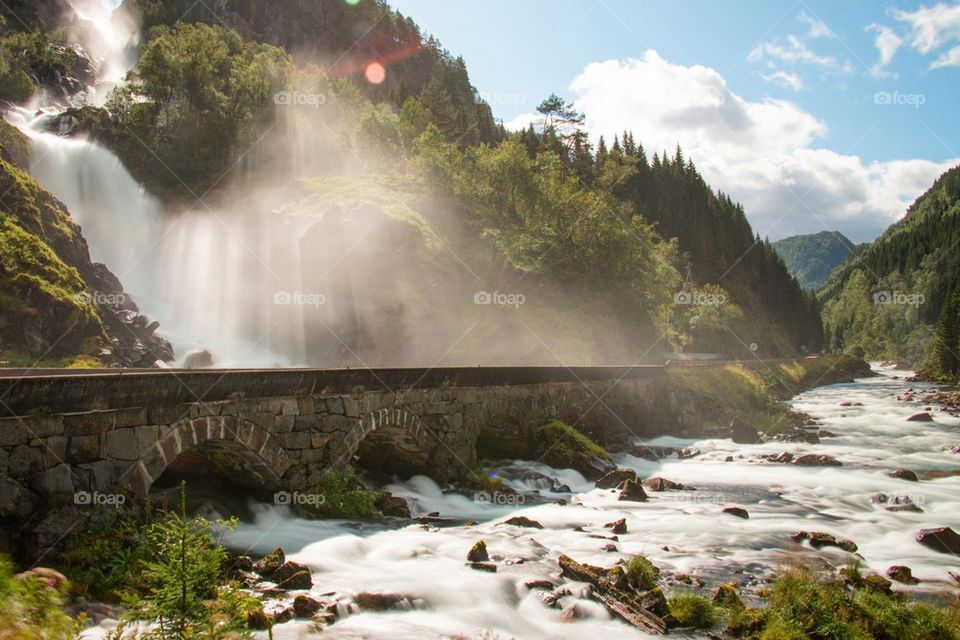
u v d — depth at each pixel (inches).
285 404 627.2
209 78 4084.6
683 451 1295.5
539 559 553.9
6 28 4761.3
